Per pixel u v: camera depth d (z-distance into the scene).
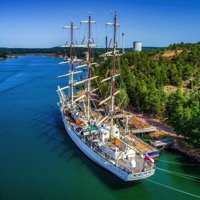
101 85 139.50
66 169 76.38
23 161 80.06
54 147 90.19
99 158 75.06
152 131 97.62
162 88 138.38
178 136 93.50
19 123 113.38
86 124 92.19
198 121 79.00
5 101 151.12
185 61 188.38
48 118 120.75
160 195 65.94
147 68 174.25
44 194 64.88
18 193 64.94
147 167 67.81
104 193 66.19
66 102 118.25
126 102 122.62
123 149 74.94
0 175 72.25
